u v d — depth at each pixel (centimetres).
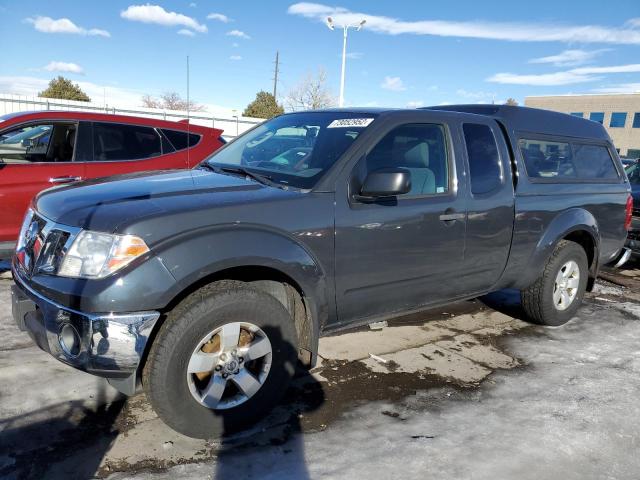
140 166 604
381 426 307
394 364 393
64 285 251
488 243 400
